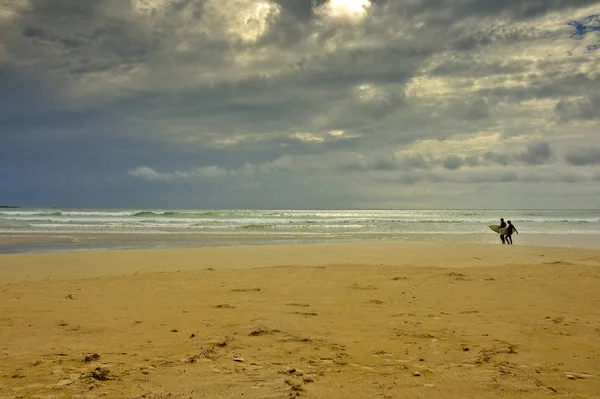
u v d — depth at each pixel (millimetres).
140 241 24328
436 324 6457
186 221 44750
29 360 4672
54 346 5211
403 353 5055
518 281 10734
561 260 15797
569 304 8008
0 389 3840
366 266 13789
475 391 3920
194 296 8688
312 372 4367
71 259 15375
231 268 13578
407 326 6324
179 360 4691
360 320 6676
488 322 6598
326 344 5375
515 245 21109
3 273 12312
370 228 37156
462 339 5660
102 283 10352
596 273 12117
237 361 4672
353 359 4816
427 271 12523
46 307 7516
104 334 5770
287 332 5832
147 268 13500
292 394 3754
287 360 4742
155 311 7211
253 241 24969
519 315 7090
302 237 28016
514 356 4965
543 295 8914
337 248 19438
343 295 8859
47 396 3701
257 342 5422
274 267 13531
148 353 4953
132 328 6078
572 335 5871
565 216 71875
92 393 3773
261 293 9047
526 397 3803
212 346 5215
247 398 3676
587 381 4199
